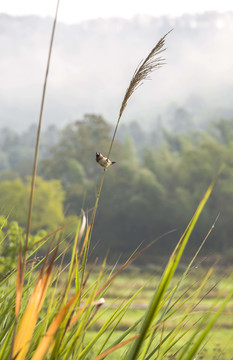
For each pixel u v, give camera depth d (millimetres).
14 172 134875
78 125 104125
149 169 98812
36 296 1685
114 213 88938
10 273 2295
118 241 87438
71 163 96812
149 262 62281
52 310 2084
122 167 94188
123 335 2035
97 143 102250
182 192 89750
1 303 2266
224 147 94438
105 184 90688
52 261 1726
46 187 78750
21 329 1642
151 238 87875
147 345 2014
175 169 96938
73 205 81375
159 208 88938
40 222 75000
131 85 2092
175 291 2115
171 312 2068
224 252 76312
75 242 2008
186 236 1542
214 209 86188
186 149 100375
